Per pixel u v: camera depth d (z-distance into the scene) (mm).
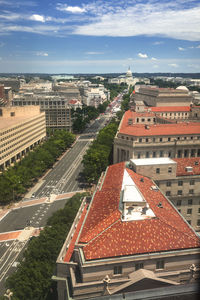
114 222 66625
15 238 122000
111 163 199500
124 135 173125
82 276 57906
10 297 67938
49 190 173875
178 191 106875
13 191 157000
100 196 82938
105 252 59344
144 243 61562
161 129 174125
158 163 103375
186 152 169125
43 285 73000
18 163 199625
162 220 67312
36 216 141875
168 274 59250
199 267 61031
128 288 55844
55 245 83938
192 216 110750
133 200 71812
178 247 61375
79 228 74375
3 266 103125
